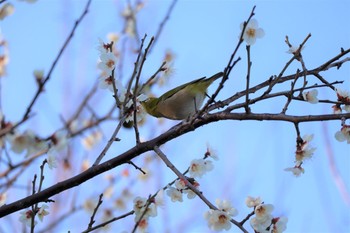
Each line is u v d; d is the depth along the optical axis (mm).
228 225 7430
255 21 7680
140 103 8281
